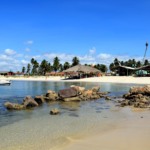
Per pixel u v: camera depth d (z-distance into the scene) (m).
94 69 115.38
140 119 21.48
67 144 14.20
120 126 18.70
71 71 110.62
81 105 31.53
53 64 190.38
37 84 83.19
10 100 37.03
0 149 13.71
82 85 75.75
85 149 13.17
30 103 29.56
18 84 83.75
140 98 35.81
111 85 76.06
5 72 186.88
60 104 32.28
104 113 25.20
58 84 82.19
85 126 19.02
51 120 21.58
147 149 12.91
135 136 15.51
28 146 14.16
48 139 15.46
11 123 20.39
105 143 14.10
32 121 21.12
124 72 120.62
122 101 35.25
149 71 111.25
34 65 191.12
